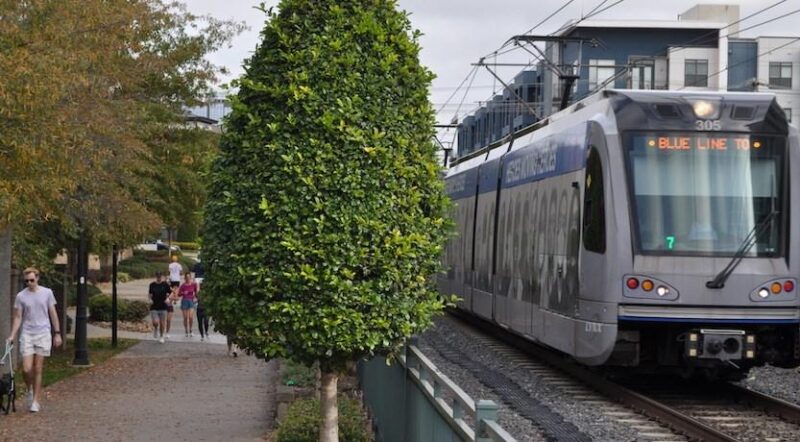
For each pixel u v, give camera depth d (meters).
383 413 12.10
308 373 15.41
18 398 16.00
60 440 12.45
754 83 66.44
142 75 19.44
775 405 14.58
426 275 9.31
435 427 8.42
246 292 8.98
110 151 16.44
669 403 15.55
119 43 16.31
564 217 16.86
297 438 10.75
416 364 9.87
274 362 21.61
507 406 15.26
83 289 21.12
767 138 15.19
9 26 12.31
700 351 14.85
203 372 19.80
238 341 9.21
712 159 15.09
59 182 13.08
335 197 8.81
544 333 17.91
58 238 21.83
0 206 12.10
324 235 8.73
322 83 8.95
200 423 13.69
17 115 12.00
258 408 15.05
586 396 16.31
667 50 70.12
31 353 14.69
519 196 20.72
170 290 28.03
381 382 12.37
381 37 9.15
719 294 14.72
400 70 9.21
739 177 15.05
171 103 22.33
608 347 14.88
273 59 9.09
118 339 27.19
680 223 14.87
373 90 9.02
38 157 12.49
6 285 17.06
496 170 23.66
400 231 9.02
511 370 19.53
